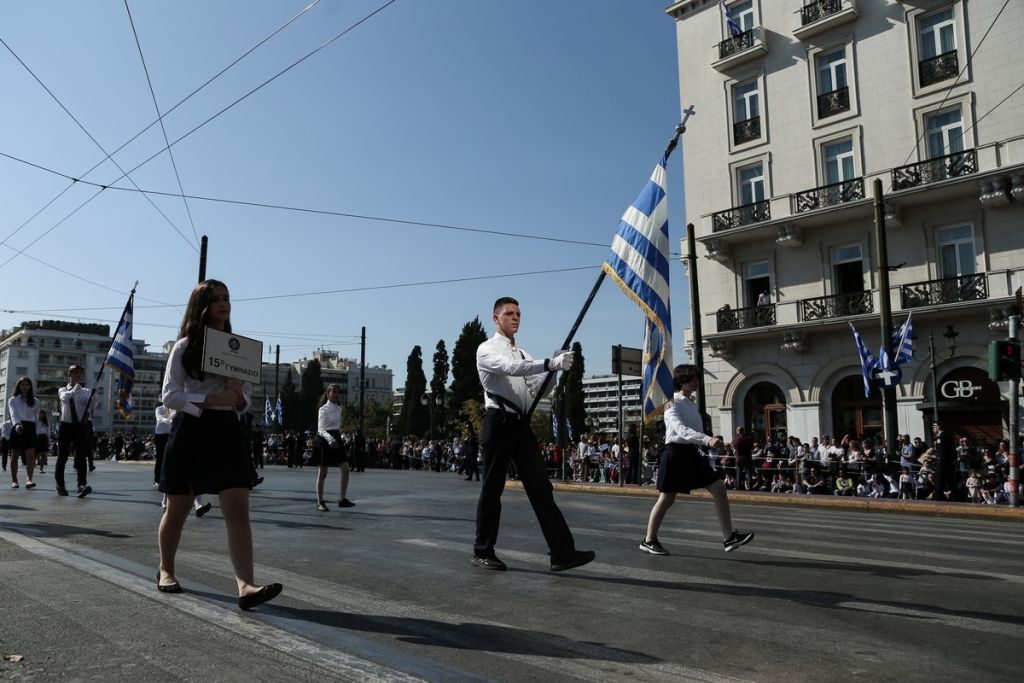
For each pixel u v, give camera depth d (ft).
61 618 11.82
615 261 25.07
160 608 12.48
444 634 11.50
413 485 51.34
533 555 19.44
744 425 86.38
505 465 17.43
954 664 10.36
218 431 12.63
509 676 9.59
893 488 54.19
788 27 85.30
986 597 14.82
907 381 74.08
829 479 58.59
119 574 15.25
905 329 63.72
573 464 80.07
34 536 20.71
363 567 17.13
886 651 10.94
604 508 35.73
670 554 20.03
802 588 15.46
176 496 13.25
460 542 21.38
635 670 9.96
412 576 16.17
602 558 19.27
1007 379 42.16
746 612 13.28
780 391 84.07
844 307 77.97
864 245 78.59
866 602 14.19
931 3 74.90
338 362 554.05
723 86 90.84
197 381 12.58
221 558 17.62
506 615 12.84
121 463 99.60
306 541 21.25
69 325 425.69
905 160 75.97
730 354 86.53
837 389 79.41
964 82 72.59
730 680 9.61
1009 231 69.62
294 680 9.20
